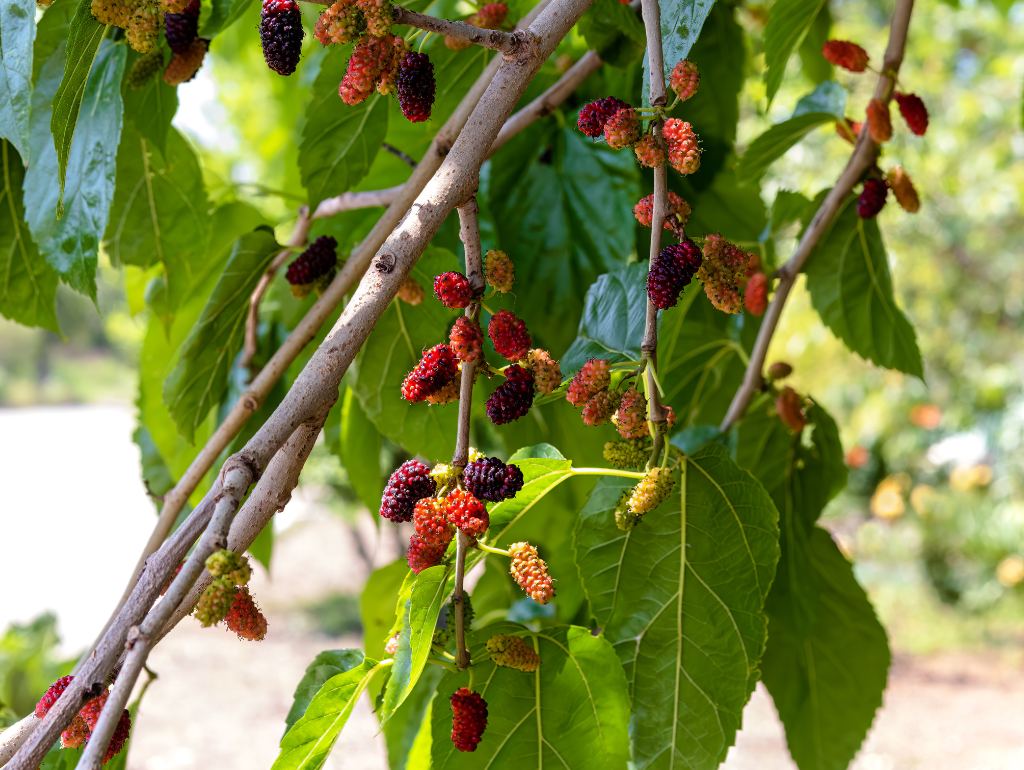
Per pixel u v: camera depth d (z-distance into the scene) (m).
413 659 0.52
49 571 5.07
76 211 0.64
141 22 0.56
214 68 2.13
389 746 0.80
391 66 0.52
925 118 0.72
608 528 0.61
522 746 0.57
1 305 0.75
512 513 0.58
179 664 3.77
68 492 7.41
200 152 1.04
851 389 3.71
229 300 0.72
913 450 4.29
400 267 0.48
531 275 0.81
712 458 0.61
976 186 2.84
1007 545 4.20
